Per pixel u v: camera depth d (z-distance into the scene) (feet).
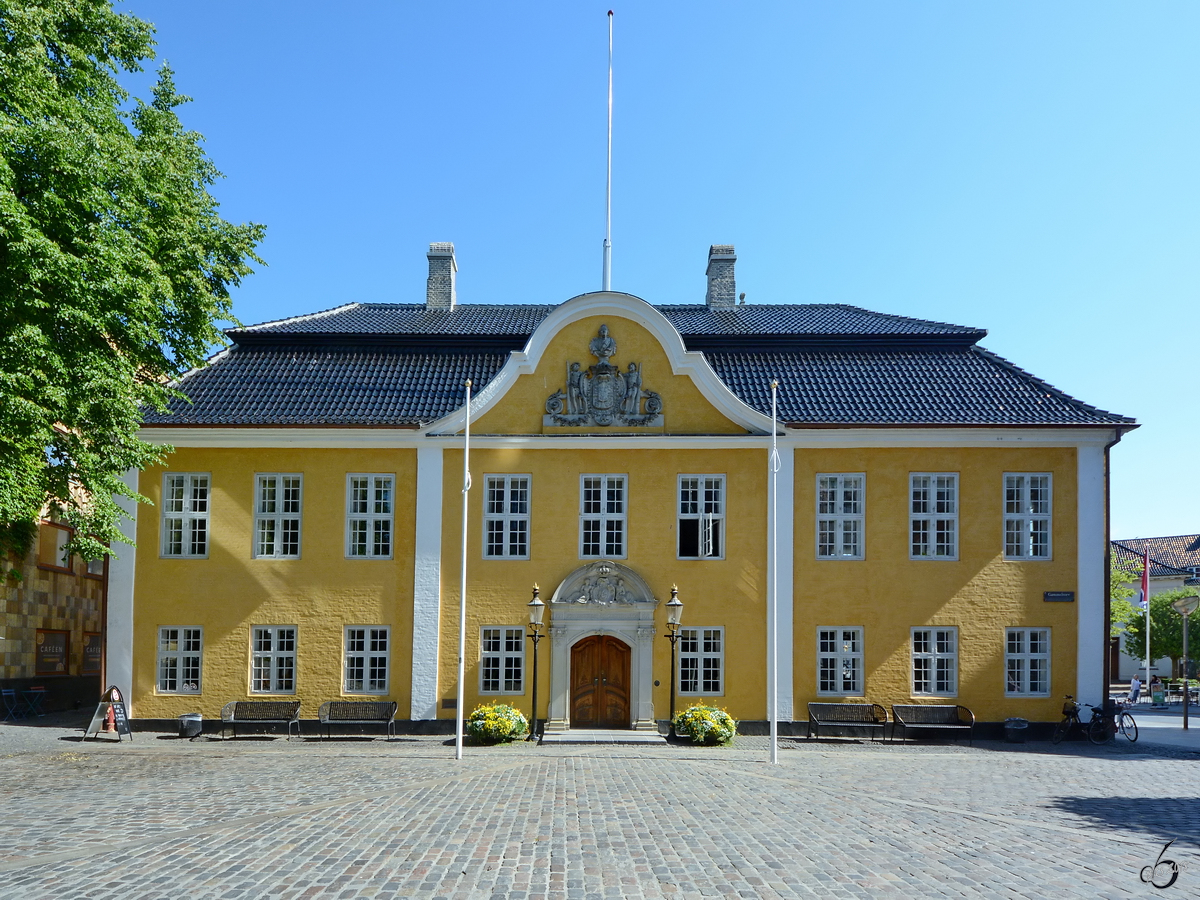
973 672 80.18
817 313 102.37
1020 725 77.71
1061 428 80.53
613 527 82.58
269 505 82.74
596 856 35.94
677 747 72.64
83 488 67.31
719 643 81.10
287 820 42.39
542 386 83.51
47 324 59.36
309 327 92.79
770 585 80.43
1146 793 51.78
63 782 53.16
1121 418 81.56
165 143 72.02
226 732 78.48
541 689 79.87
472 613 81.05
